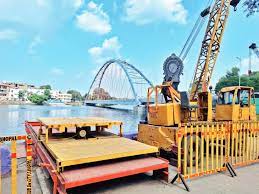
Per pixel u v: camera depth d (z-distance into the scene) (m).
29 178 3.64
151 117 8.04
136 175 5.70
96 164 4.95
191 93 28.20
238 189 4.88
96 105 112.31
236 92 8.83
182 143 6.29
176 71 9.95
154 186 5.02
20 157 7.11
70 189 4.81
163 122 7.36
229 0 26.58
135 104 69.38
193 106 7.14
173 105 7.34
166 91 8.43
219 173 5.92
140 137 8.24
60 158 4.33
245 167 6.45
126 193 4.66
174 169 6.23
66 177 4.17
